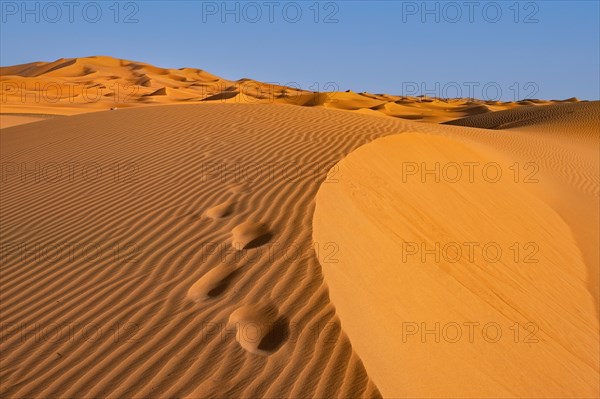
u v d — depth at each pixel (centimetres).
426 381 400
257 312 437
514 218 1060
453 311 550
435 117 6362
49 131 1348
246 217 621
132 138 1127
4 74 14162
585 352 643
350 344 389
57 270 553
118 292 495
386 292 497
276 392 354
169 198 721
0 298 509
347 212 641
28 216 725
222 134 1080
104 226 653
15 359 411
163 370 384
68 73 11744
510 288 716
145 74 12131
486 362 490
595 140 3194
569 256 1012
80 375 387
